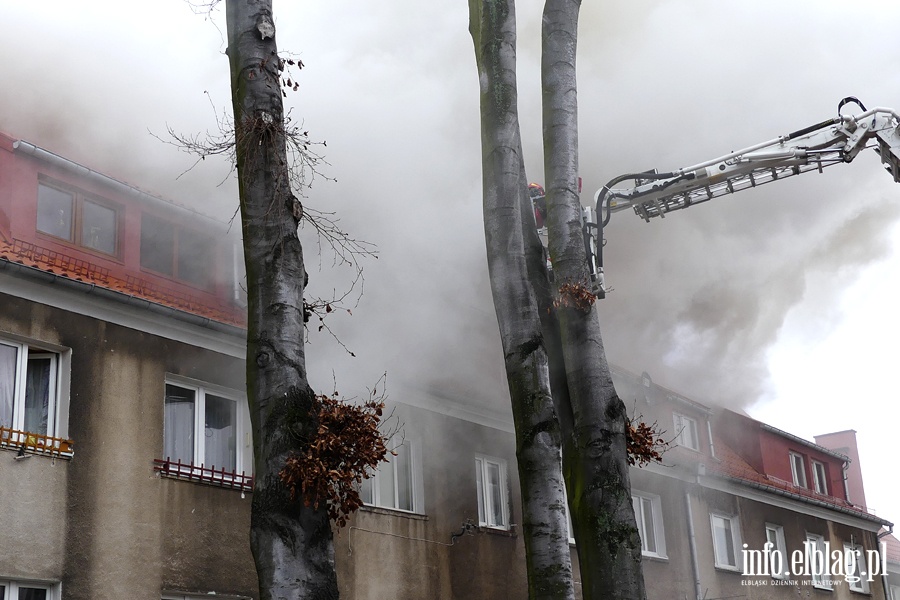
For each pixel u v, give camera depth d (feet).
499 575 53.01
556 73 32.12
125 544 36.73
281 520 21.42
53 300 37.45
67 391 36.88
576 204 30.94
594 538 27.78
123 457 37.70
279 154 24.45
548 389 27.58
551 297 30.32
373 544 46.78
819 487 92.38
